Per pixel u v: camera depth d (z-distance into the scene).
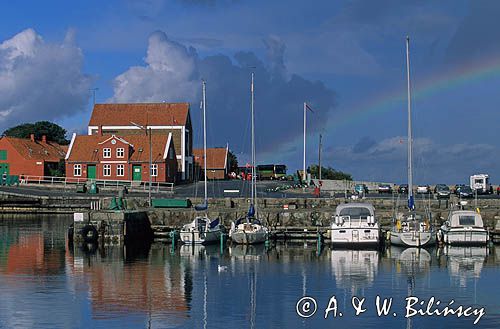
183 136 127.62
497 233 63.00
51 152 130.75
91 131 129.50
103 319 32.62
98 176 112.31
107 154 112.31
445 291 39.16
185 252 55.97
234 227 61.69
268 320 32.78
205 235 60.56
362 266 47.97
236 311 34.34
